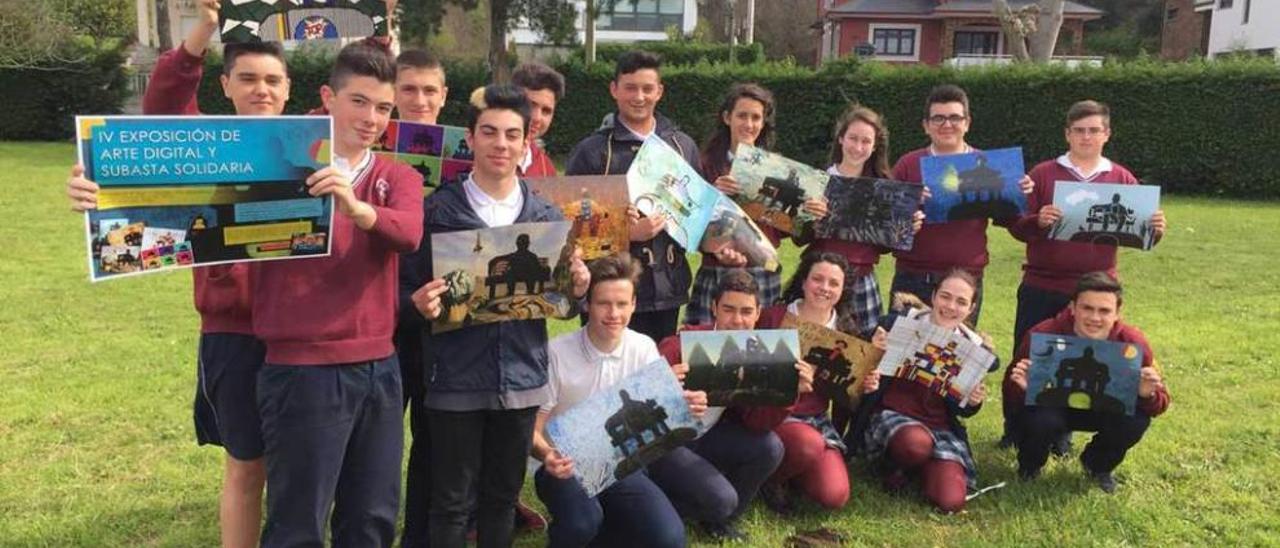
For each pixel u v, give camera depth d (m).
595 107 20.84
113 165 2.43
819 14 47.22
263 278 2.76
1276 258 10.62
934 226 4.91
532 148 4.31
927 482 4.25
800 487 4.25
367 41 3.19
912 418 4.42
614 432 3.50
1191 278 9.52
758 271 4.83
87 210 2.41
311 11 3.09
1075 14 38.09
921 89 18.73
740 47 31.31
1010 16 20.02
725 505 3.78
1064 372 4.23
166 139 2.47
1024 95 18.14
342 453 2.84
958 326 4.34
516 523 4.02
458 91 21.59
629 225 4.00
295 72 21.33
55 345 6.56
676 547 3.57
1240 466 4.60
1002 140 18.41
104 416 5.15
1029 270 5.01
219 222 2.57
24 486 4.26
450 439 3.16
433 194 3.26
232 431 3.06
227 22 3.01
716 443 3.91
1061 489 4.37
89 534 3.81
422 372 3.44
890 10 39.72
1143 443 4.88
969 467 4.36
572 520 3.51
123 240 2.46
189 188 2.52
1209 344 6.87
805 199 4.66
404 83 3.82
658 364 3.55
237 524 3.17
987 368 4.25
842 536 3.93
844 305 4.66
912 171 5.03
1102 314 4.22
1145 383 4.18
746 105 4.73
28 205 12.82
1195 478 4.46
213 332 3.04
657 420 3.54
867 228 4.71
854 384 4.17
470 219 3.16
